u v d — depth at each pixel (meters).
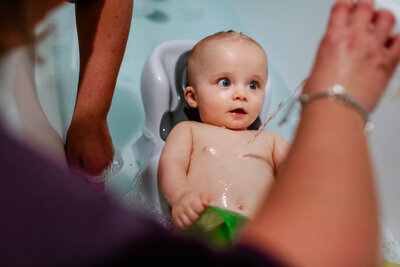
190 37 1.57
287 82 1.37
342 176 0.31
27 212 0.25
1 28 0.30
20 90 0.59
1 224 0.25
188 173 0.98
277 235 0.29
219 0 1.66
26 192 0.25
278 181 0.34
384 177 1.01
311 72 0.43
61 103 0.97
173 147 0.99
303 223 0.29
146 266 0.25
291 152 0.35
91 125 0.85
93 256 0.25
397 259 0.93
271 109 1.31
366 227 0.30
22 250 0.25
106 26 0.81
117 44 0.83
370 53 0.41
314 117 0.37
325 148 0.33
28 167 0.26
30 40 0.33
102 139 0.88
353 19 0.44
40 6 0.34
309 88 0.40
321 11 1.25
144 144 1.16
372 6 0.45
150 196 1.00
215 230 0.73
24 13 0.32
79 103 0.86
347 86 0.39
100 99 0.85
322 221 0.29
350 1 0.46
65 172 0.27
